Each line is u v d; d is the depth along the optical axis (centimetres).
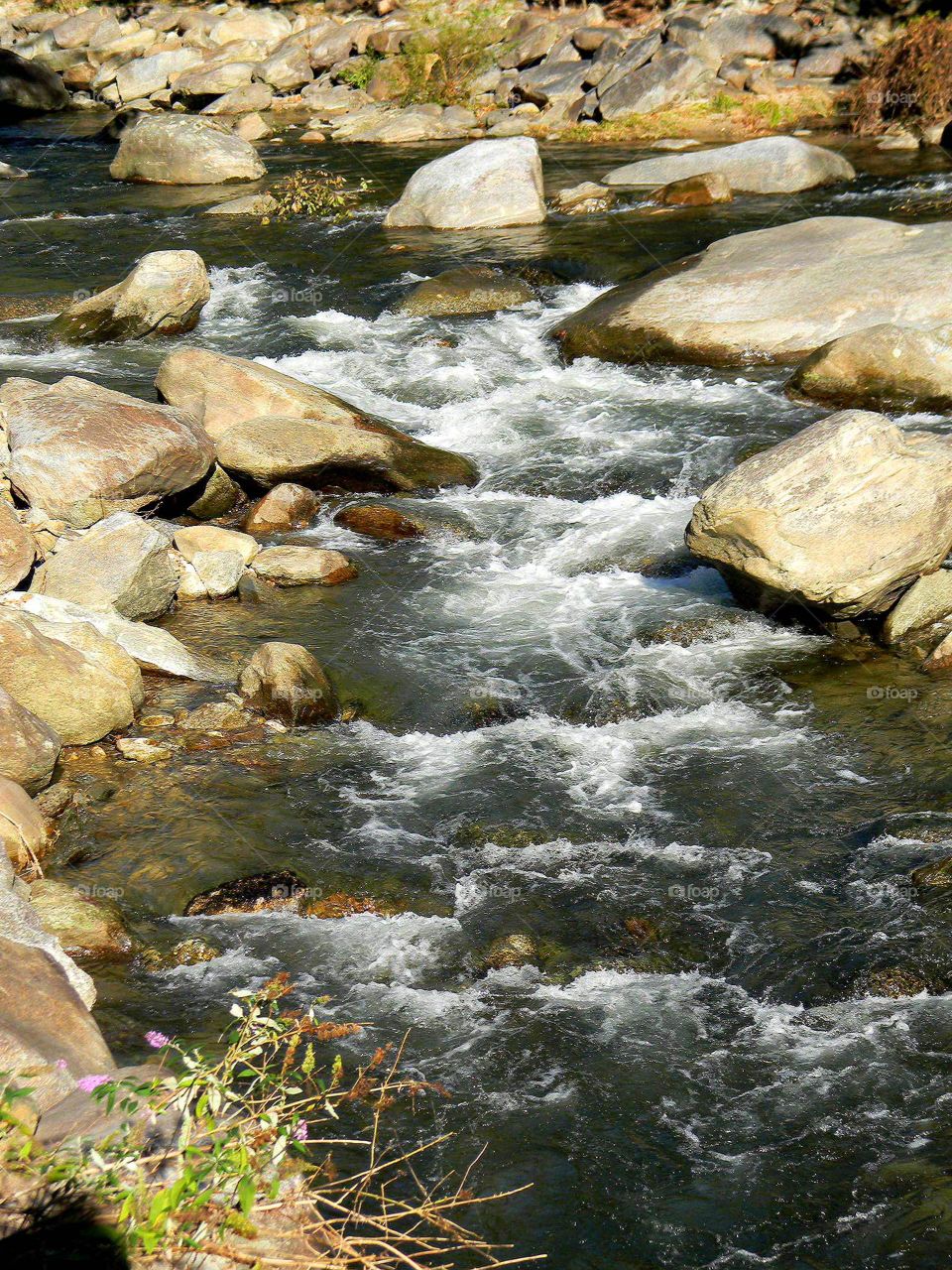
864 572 810
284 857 648
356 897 619
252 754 742
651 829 672
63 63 3438
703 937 593
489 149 1905
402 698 804
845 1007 546
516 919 605
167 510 1022
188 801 693
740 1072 514
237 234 1888
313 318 1496
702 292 1358
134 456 948
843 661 831
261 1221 357
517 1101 500
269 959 579
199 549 953
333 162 2434
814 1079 509
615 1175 466
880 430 823
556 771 728
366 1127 484
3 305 1529
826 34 2725
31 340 1430
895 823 667
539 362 1356
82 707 741
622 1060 521
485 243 1761
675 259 1614
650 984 565
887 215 1742
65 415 963
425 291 1523
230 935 595
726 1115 493
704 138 2419
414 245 1777
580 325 1381
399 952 585
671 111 2564
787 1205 453
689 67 2605
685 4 2983
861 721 763
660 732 766
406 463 1104
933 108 2308
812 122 2469
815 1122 487
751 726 767
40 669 734
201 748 744
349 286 1606
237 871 636
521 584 955
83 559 874
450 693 809
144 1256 329
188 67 3247
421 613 912
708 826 673
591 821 680
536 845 660
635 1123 489
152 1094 377
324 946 589
